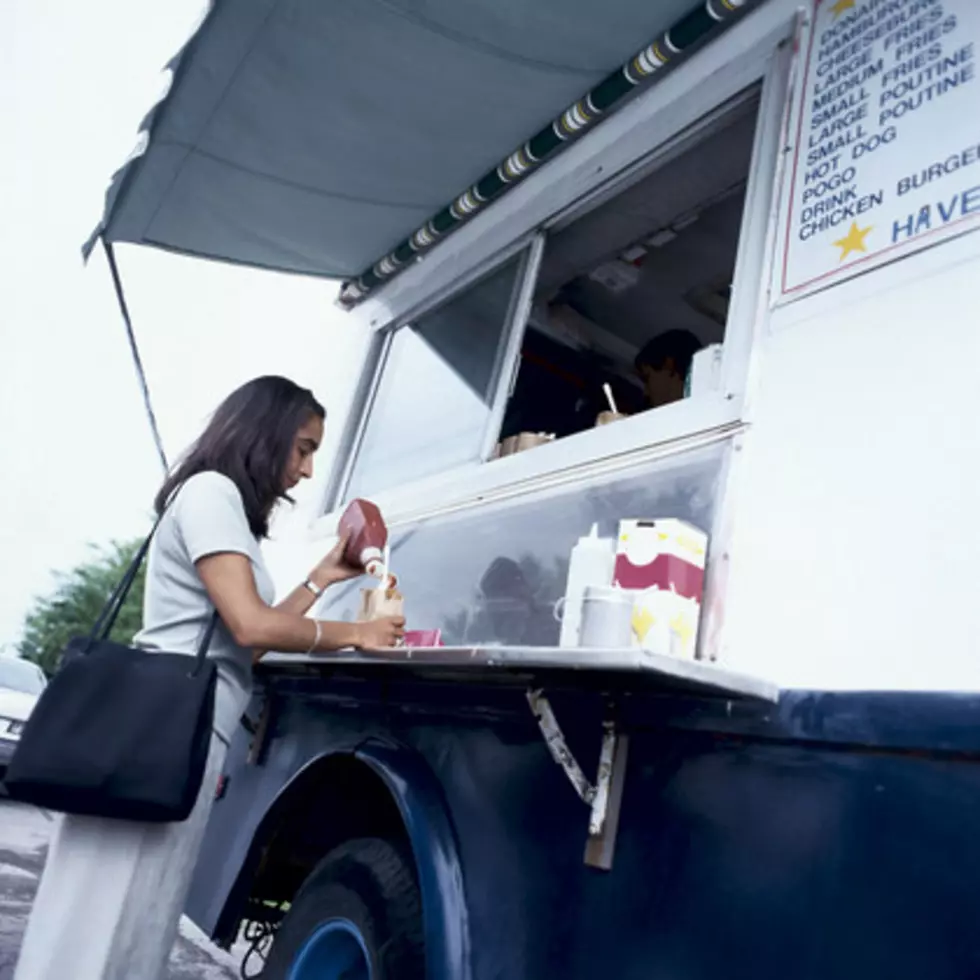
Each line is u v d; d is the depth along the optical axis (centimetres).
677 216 262
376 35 232
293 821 224
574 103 251
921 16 152
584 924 132
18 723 813
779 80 186
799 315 153
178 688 151
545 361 346
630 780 133
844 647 123
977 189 130
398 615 184
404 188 301
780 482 143
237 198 315
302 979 195
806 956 101
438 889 157
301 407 185
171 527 170
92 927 148
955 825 91
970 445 117
